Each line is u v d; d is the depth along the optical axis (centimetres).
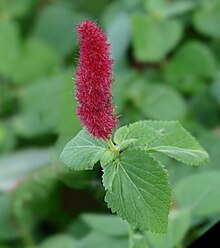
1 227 73
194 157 43
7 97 88
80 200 73
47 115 83
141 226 40
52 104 83
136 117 82
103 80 39
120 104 80
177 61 89
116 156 41
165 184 39
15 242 73
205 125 85
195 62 88
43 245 70
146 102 83
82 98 39
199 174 61
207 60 87
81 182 61
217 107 85
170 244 56
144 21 88
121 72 88
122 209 40
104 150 41
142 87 84
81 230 73
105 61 39
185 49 88
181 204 60
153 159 40
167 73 89
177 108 83
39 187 72
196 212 59
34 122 84
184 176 68
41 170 71
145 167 40
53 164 63
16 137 84
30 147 84
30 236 73
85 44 39
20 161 78
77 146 42
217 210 59
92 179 63
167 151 43
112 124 40
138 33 87
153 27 88
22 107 86
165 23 89
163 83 88
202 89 87
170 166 69
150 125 44
